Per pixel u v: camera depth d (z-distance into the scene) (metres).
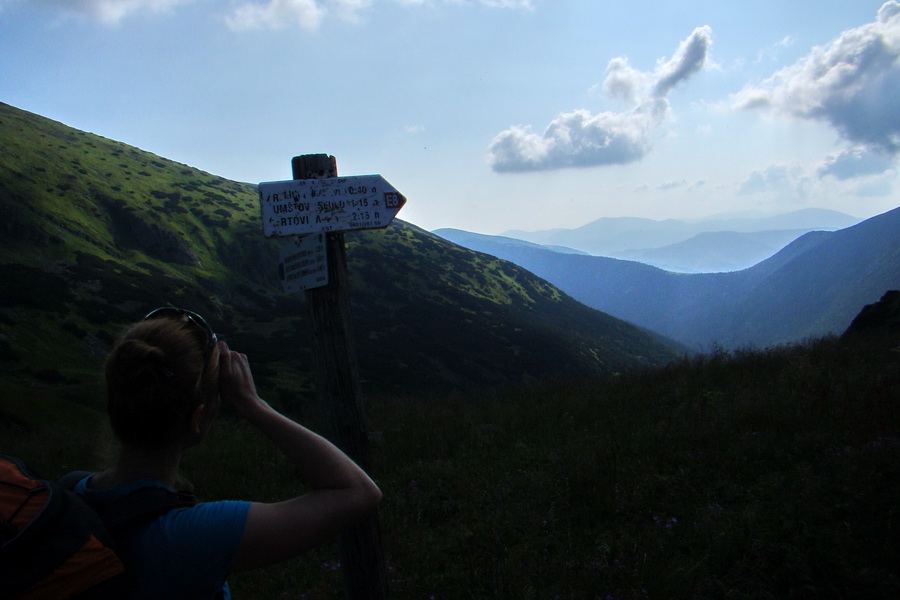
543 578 4.00
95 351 53.78
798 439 5.86
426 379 73.56
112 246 92.88
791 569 3.66
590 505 5.27
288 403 43.66
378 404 13.65
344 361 3.23
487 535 4.82
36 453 10.31
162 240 102.06
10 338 47.97
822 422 6.29
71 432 14.34
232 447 9.58
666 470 5.84
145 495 1.20
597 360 118.62
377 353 81.62
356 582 3.28
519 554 4.40
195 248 108.19
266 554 1.21
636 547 4.18
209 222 119.00
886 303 18.12
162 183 133.00
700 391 9.23
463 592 4.01
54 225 87.06
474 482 6.39
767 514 4.41
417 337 100.75
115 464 1.29
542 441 7.82
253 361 58.91
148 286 78.75
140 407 1.20
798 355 10.28
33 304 56.75
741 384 9.25
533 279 195.50
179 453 1.32
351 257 141.62
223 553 1.17
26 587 0.95
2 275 63.06
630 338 177.88
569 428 8.34
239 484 7.38
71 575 1.00
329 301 3.20
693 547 4.19
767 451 5.75
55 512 1.03
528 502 5.54
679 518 4.77
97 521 1.11
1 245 75.25
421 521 5.80
